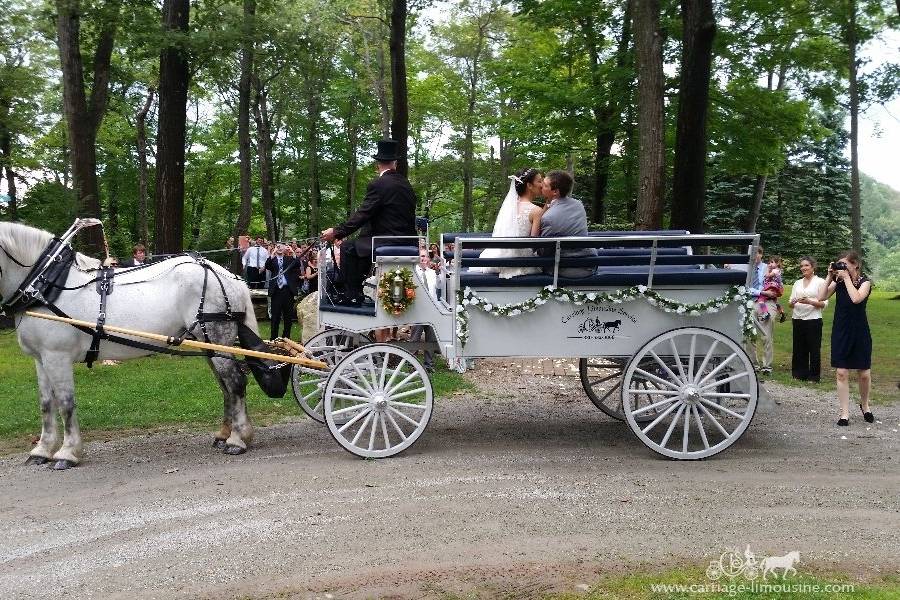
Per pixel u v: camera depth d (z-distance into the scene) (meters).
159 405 9.07
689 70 13.35
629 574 4.25
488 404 9.35
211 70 18.58
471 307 6.70
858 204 24.02
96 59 18.78
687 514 5.25
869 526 5.03
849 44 17.17
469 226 34.25
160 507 5.52
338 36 26.42
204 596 4.06
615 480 6.05
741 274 6.70
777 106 17.06
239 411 7.13
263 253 16.47
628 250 7.28
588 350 6.75
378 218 7.32
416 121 34.28
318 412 7.87
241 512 5.38
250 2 18.66
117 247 28.48
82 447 7.05
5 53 23.89
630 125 19.50
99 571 4.43
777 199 37.25
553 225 6.71
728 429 7.91
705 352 6.73
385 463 6.61
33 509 5.54
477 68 31.25
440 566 4.39
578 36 20.08
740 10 15.88
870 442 7.34
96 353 6.76
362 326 6.94
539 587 4.10
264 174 30.58
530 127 20.98
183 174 17.17
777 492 5.73
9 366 12.08
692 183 13.51
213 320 6.96
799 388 10.48
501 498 5.61
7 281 6.63
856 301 8.01
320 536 4.89
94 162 18.33
